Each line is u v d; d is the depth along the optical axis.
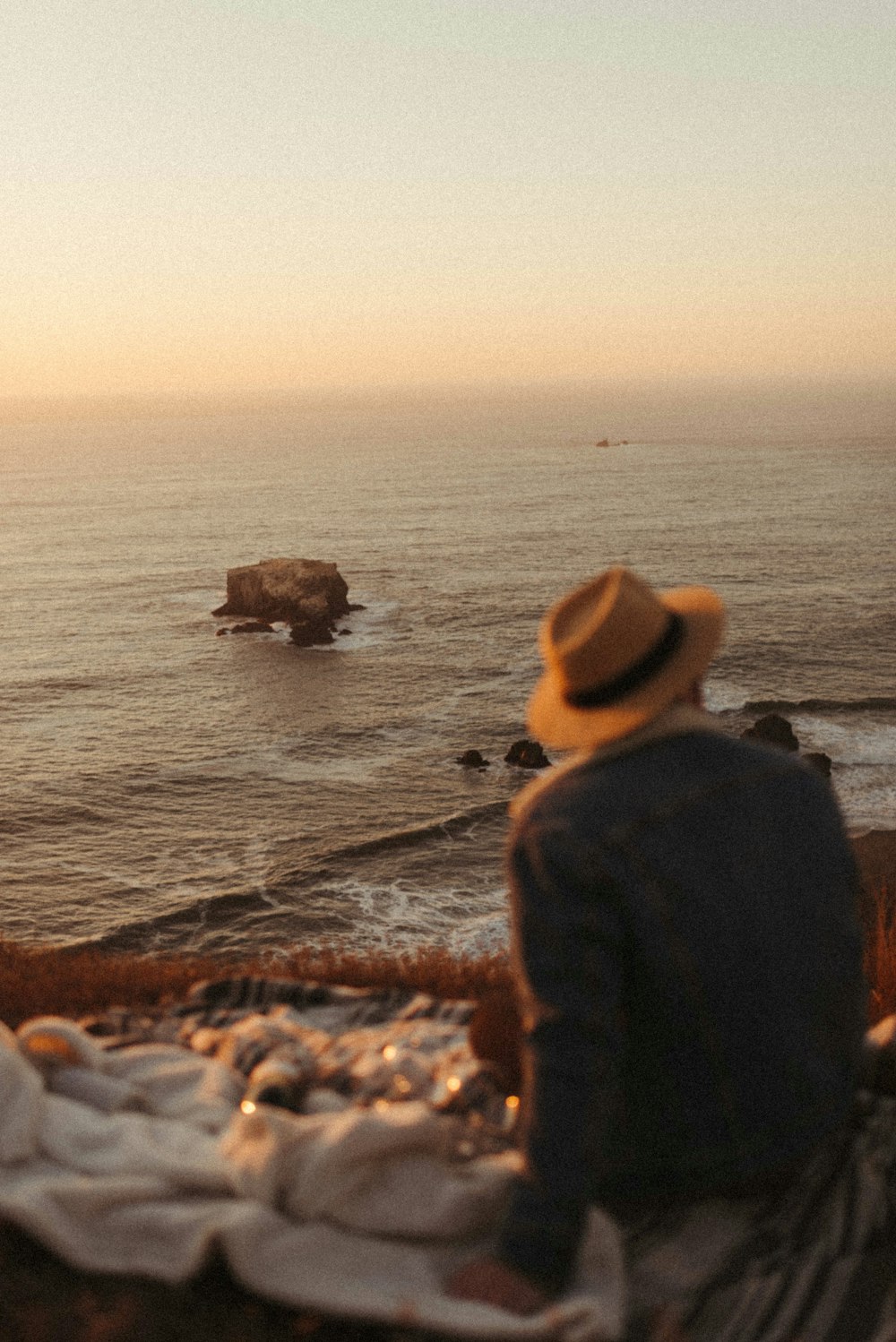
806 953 2.06
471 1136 2.48
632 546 142.50
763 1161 2.11
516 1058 2.88
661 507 187.12
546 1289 1.95
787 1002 2.03
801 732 58.75
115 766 59.62
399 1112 2.35
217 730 66.00
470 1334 1.93
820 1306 2.03
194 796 54.53
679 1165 2.13
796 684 69.56
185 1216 2.19
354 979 5.71
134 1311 2.16
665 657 2.12
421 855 45.34
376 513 194.12
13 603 114.44
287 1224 2.17
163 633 94.81
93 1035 3.33
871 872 25.70
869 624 86.94
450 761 58.19
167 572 133.00
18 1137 2.42
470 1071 2.82
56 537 172.75
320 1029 3.47
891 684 68.94
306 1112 2.70
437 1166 2.29
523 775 55.56
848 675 71.69
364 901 40.94
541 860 1.99
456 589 111.81
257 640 90.12
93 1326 2.13
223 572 130.62
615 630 2.09
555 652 2.16
